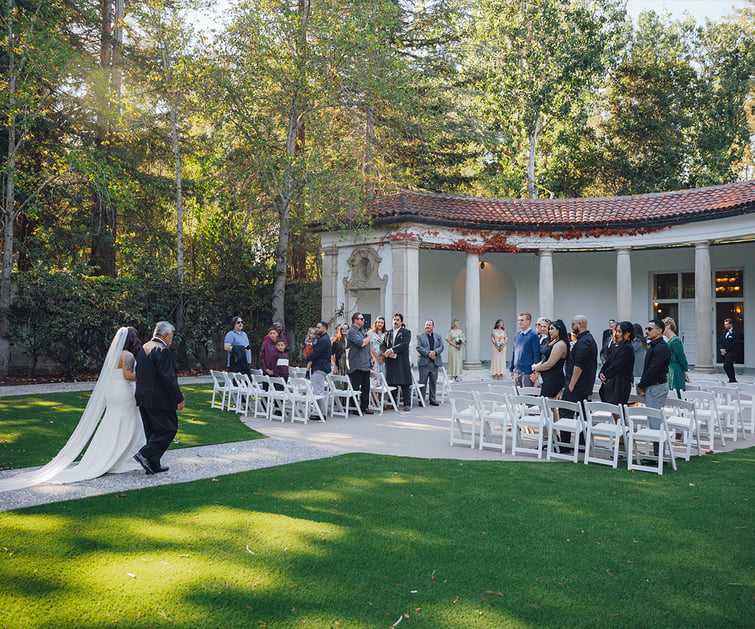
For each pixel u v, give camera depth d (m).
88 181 20.06
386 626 3.65
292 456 8.34
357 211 18.56
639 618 3.77
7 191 17.45
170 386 7.20
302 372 14.09
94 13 19.92
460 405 13.93
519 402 8.48
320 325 11.87
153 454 7.22
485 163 36.31
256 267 22.22
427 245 19.20
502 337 19.48
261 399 12.79
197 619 3.71
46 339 16.97
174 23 19.09
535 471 7.52
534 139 30.89
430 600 3.98
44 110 19.08
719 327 21.09
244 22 18.83
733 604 3.94
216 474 7.28
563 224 19.58
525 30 30.34
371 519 5.56
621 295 19.58
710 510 5.87
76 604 3.88
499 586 4.19
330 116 22.55
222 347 21.98
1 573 4.34
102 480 6.97
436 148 28.84
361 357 12.48
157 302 19.45
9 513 5.68
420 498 6.25
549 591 4.12
